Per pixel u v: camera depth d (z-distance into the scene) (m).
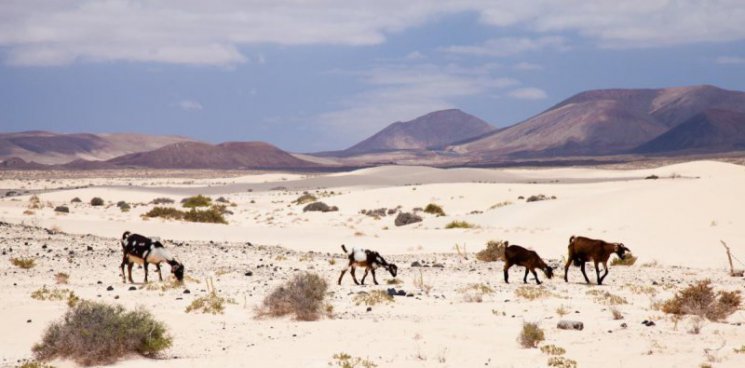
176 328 25.91
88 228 74.44
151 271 42.41
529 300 33.03
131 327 22.08
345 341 23.66
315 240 71.31
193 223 86.88
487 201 132.00
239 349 22.84
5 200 128.62
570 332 24.81
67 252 51.12
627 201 78.50
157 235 71.94
